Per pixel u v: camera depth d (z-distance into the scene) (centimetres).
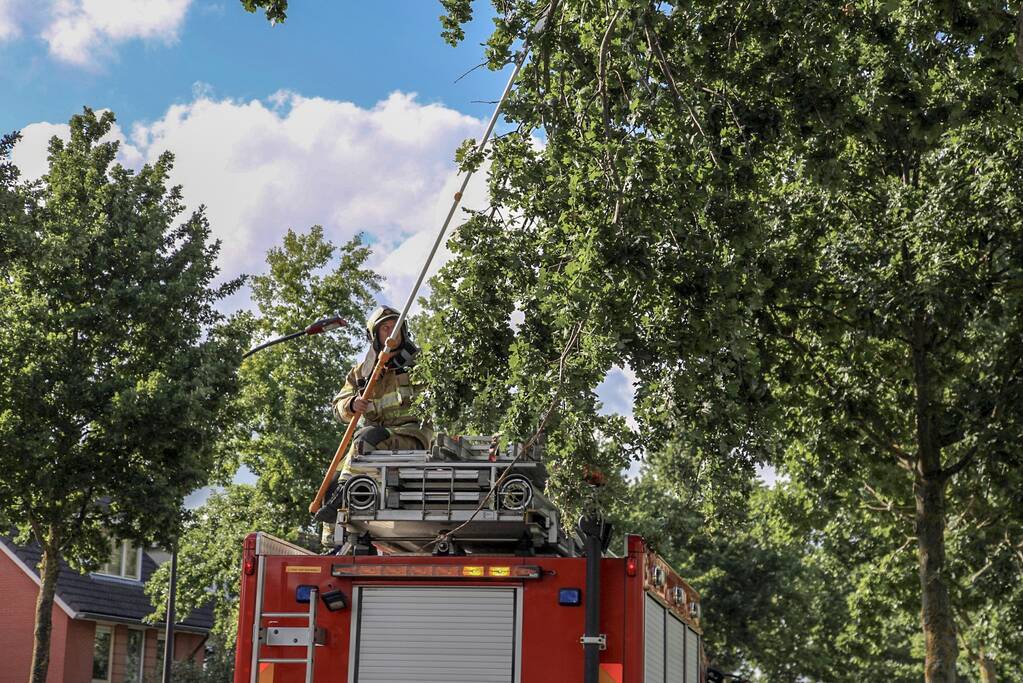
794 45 974
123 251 2117
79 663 3428
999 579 1878
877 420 1761
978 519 1973
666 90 901
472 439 938
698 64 962
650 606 822
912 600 2286
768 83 973
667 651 885
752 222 946
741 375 962
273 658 787
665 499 4691
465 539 862
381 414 952
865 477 1978
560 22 938
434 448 835
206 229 2225
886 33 1051
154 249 2142
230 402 2228
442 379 916
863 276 1560
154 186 2211
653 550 824
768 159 1072
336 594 790
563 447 832
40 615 2055
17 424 1972
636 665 765
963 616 2633
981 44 1059
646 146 891
